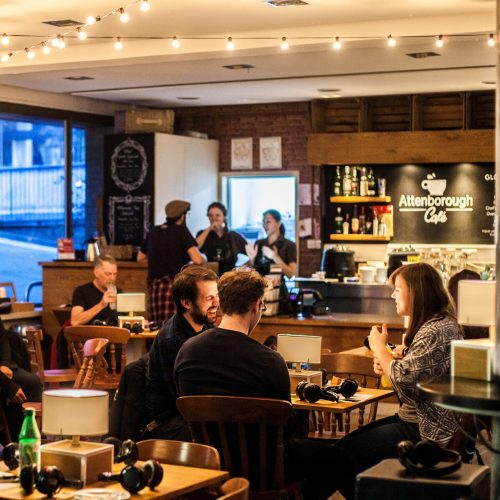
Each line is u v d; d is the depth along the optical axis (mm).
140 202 12609
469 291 3617
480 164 12180
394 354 5422
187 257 10234
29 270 12570
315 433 6336
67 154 12609
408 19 8406
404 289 5211
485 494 3555
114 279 8531
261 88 11734
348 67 10109
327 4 7828
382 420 5406
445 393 3117
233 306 4707
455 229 12305
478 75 10609
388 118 12562
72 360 8352
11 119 12164
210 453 3906
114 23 8688
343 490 4883
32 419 3748
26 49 9688
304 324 8680
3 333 7223
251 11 8117
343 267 11938
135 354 8852
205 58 9445
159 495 3459
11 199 12367
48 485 3443
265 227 12023
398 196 12492
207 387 4645
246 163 13461
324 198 12789
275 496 4523
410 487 3389
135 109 12750
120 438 5172
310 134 12367
